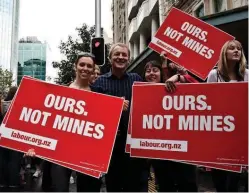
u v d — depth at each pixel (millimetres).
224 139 3076
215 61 4027
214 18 7801
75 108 3277
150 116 3311
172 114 3248
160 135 3268
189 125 3186
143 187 3709
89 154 3215
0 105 5715
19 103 3293
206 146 3121
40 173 8266
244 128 3031
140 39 27250
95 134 3242
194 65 4082
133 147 3336
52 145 3234
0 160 6234
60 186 3281
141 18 24906
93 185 3529
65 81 18750
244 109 3045
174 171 3590
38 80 3322
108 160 3199
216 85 3131
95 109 3271
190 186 3545
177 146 3201
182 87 3230
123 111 3609
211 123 3125
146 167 3789
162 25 4211
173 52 4148
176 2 17484
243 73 3438
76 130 3254
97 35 11234
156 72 3896
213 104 3127
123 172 3635
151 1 22672
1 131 3256
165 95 3285
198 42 4094
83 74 3510
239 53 3422
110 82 3713
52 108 3285
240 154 3029
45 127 3260
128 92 3691
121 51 3664
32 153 3217
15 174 6324
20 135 3256
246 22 7691
